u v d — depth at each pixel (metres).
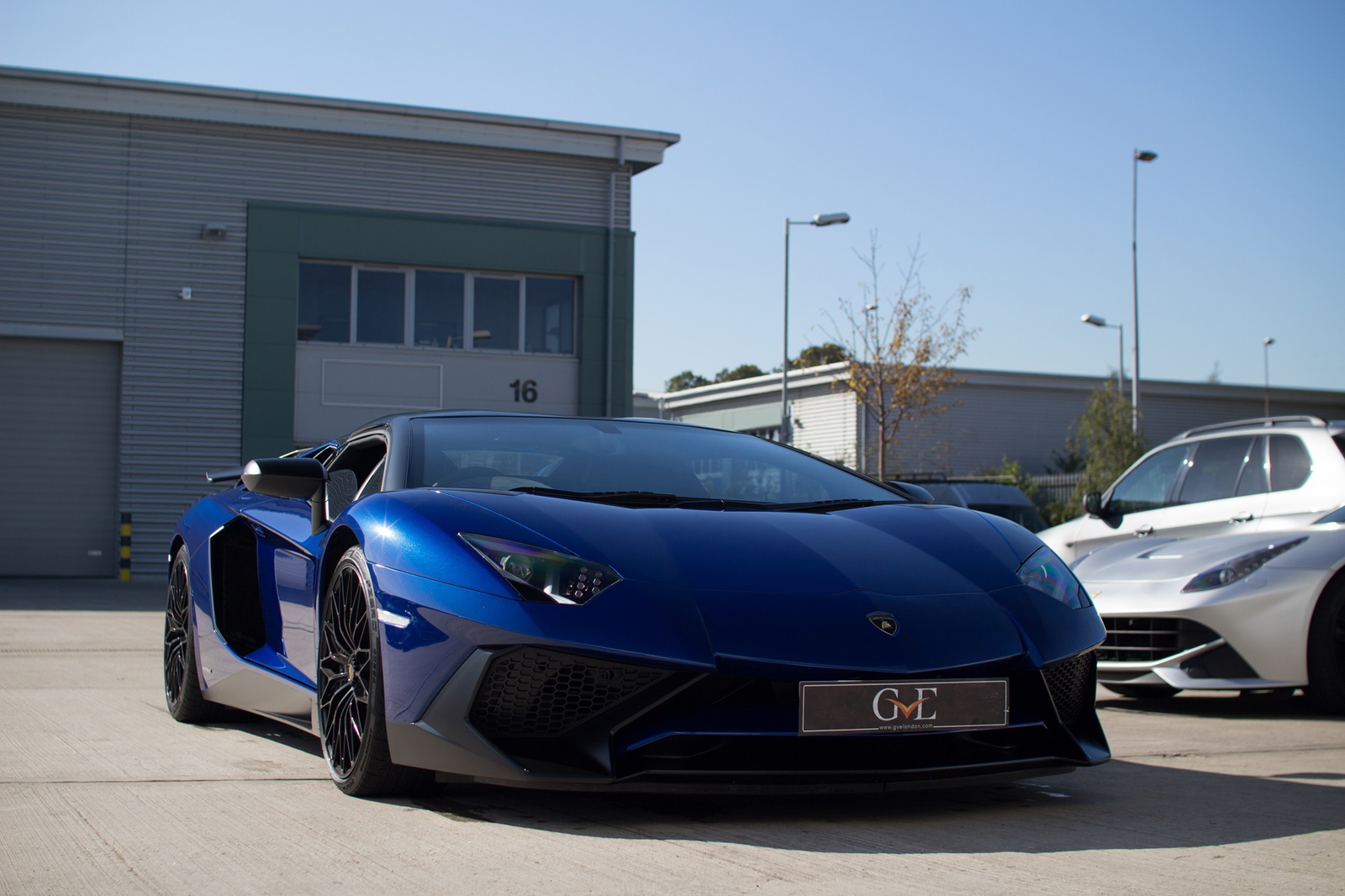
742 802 2.58
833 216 21.91
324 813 2.48
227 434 15.38
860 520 2.86
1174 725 4.30
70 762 3.18
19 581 14.25
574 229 16.75
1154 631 4.71
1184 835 2.34
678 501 2.92
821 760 2.35
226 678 3.61
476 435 3.25
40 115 14.86
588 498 2.86
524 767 2.26
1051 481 24.56
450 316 16.39
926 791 2.79
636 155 16.86
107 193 15.06
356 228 15.84
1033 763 2.46
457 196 16.27
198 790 2.76
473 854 2.13
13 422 14.95
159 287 15.21
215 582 3.80
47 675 5.33
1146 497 5.93
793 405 33.06
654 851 2.15
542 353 16.72
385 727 2.48
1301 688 4.66
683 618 2.31
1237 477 5.43
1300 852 2.21
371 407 15.97
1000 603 2.57
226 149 15.45
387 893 1.90
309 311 15.81
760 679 2.31
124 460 15.04
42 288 14.85
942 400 31.69
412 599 2.43
